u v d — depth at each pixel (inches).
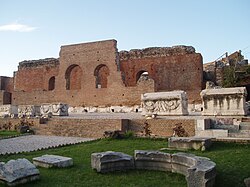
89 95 1487.5
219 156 336.2
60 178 281.6
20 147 512.7
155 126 586.6
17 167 264.2
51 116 895.7
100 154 306.8
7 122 866.1
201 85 1370.6
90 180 275.6
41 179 276.5
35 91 1624.0
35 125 781.9
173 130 553.3
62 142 571.5
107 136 536.1
